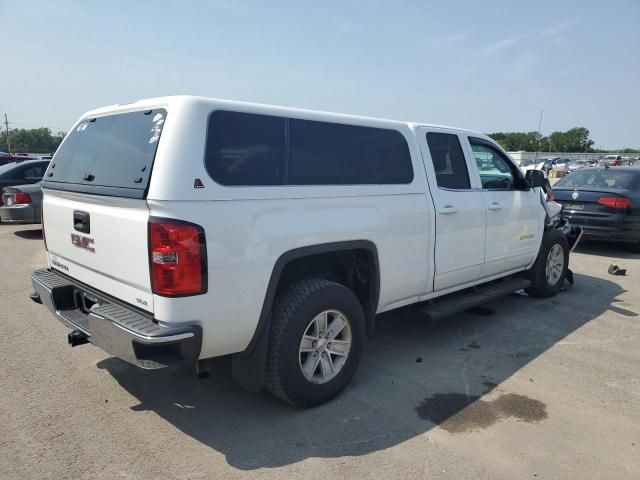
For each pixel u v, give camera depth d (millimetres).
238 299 3033
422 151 4414
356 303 3695
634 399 3764
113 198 3000
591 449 3104
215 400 3646
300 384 3400
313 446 3086
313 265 3848
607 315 5797
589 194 9492
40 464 2842
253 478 2764
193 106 2953
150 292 2867
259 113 3246
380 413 3496
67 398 3623
